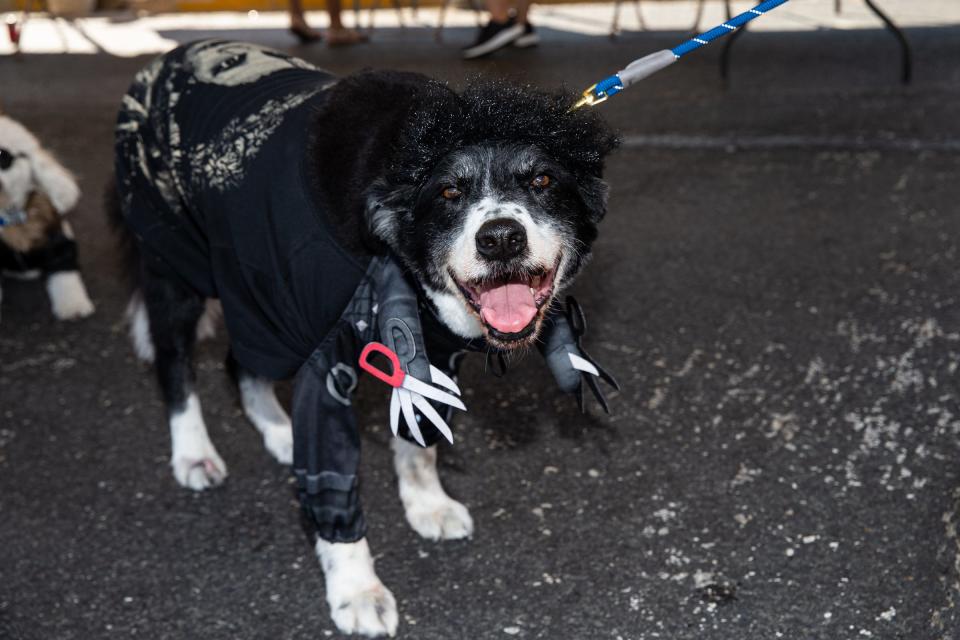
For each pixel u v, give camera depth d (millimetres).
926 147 5816
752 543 2889
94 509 3186
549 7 10844
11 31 9094
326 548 2752
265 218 2551
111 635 2670
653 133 6281
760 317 4117
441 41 9305
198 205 2881
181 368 3312
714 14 9938
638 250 4754
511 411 3584
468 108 2283
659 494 3123
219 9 12062
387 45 9219
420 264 2387
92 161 6316
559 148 2309
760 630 2584
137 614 2746
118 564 2943
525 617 2686
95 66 8875
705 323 4094
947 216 4914
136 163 3104
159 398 3791
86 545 3021
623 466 3266
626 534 2965
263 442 3529
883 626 2562
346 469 2561
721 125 6371
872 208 5059
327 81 2830
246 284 2691
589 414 3541
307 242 2445
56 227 4391
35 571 2914
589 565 2855
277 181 2537
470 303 2369
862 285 4320
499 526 3041
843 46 8203
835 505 3016
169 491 3277
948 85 6965
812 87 7074
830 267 4492
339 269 2426
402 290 2404
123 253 3406
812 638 2547
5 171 4168
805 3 10148
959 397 3500
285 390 3768
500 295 2340
